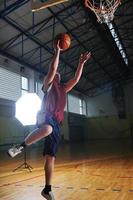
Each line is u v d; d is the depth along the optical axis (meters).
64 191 5.09
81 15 17.02
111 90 33.12
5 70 18.58
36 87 22.53
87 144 23.98
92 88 32.69
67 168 8.59
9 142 18.81
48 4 7.79
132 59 29.34
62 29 18.14
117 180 6.09
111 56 23.89
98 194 4.76
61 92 3.11
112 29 19.91
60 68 23.94
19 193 5.03
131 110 32.03
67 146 21.72
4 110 18.50
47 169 2.91
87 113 34.06
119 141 26.58
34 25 16.47
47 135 2.88
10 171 8.15
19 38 17.30
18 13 14.92
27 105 7.33
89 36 20.28
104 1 9.37
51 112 2.98
